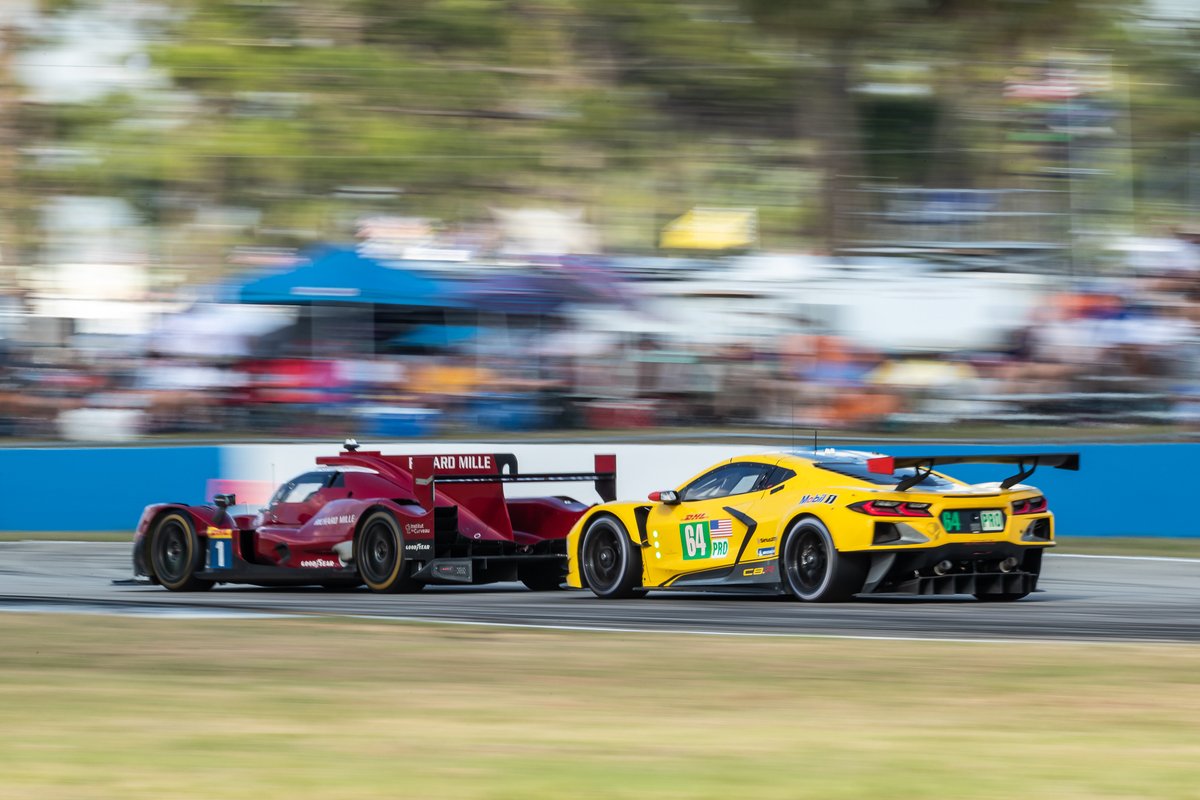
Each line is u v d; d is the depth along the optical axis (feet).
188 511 100.68
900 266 174.70
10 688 50.29
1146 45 190.08
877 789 32.48
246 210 193.77
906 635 66.33
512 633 67.26
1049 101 188.55
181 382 161.38
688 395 161.58
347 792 32.17
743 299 166.61
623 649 60.85
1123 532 131.95
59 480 152.66
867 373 159.74
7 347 166.09
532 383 163.02
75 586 105.60
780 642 62.80
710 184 193.16
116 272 180.45
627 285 170.60
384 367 163.22
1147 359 157.07
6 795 31.96
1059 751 37.78
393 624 71.36
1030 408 151.94
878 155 191.11
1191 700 46.96
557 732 41.11
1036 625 70.59
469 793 31.99
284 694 48.80
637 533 90.02
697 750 38.01
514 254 176.86
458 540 94.48
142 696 48.42
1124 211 180.96
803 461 85.87
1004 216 183.42
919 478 81.51
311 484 100.58
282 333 164.35
